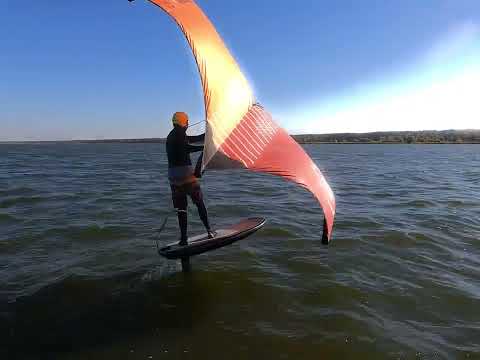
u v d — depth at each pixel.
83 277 8.04
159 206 15.55
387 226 12.23
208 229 7.21
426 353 5.51
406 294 7.35
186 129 6.84
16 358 5.41
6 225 12.05
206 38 5.47
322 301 7.04
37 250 9.76
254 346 5.64
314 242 10.54
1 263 8.82
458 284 7.84
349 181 25.30
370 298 7.17
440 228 12.09
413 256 9.48
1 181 22.94
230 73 5.69
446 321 6.41
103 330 6.09
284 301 7.03
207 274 8.25
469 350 5.60
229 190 20.75
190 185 6.87
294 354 5.46
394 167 37.97
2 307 6.78
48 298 7.12
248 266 8.70
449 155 64.50
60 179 25.12
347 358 5.39
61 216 13.43
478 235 11.32
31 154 70.62
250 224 7.82
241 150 5.25
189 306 6.86
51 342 5.78
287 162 5.43
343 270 8.49
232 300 7.09
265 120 5.98
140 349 5.58
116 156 64.94
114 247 10.05
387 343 5.73
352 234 11.32
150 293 7.36
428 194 19.31
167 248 7.07
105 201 16.64
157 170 33.97
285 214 14.24
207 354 5.45
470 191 20.36
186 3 5.53
